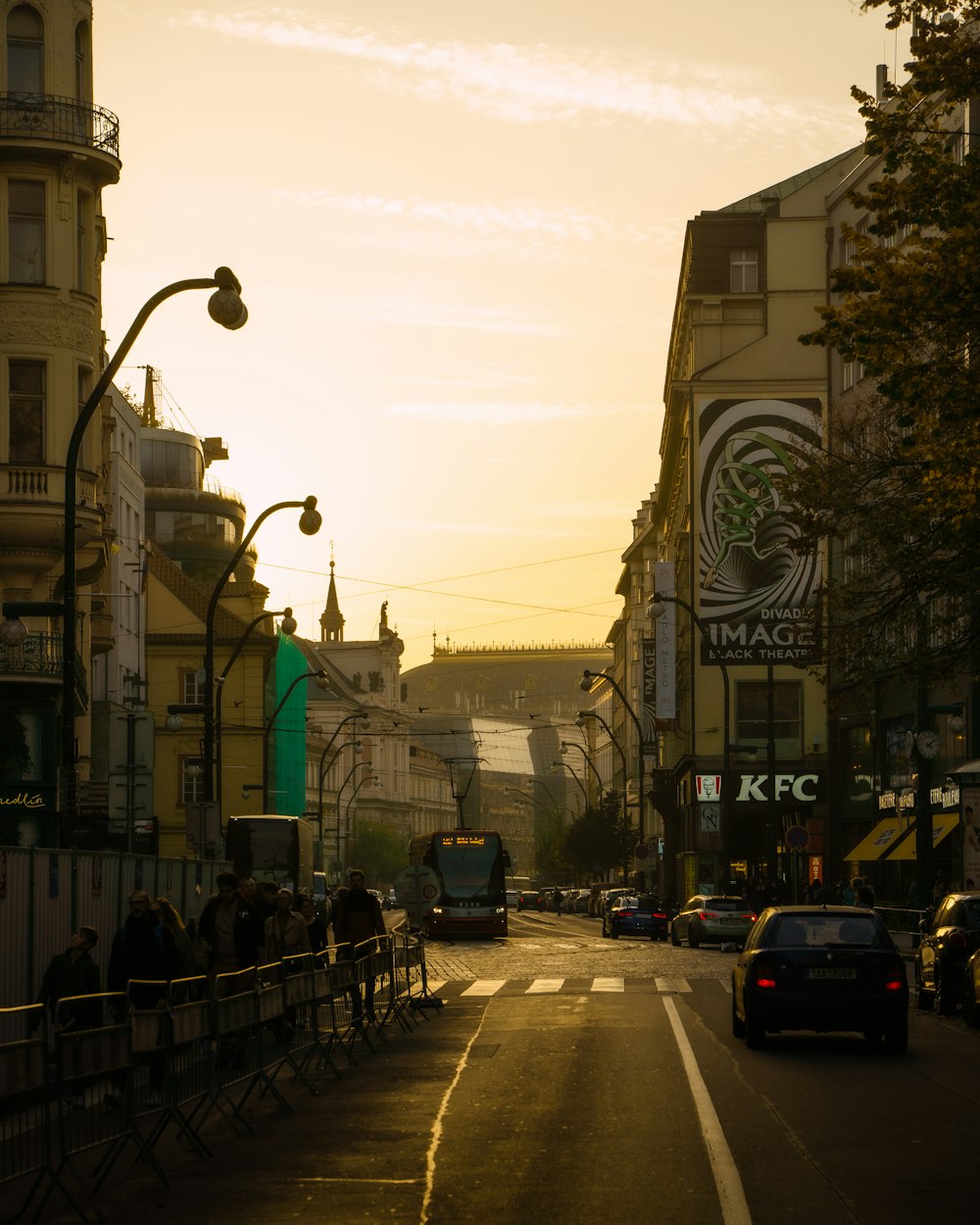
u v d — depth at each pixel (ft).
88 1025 55.57
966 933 110.93
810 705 320.91
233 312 98.73
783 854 320.09
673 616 388.57
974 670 123.65
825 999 84.17
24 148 174.70
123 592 309.22
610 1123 59.72
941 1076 74.43
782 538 316.81
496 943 242.99
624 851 475.31
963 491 87.45
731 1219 42.55
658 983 142.10
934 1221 42.32
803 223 327.47
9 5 176.86
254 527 168.66
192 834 154.61
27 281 176.96
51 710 186.70
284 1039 72.38
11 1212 46.01
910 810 229.45
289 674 467.52
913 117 95.35
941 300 91.20
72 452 100.58
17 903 77.77
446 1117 61.98
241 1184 49.14
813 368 321.93
